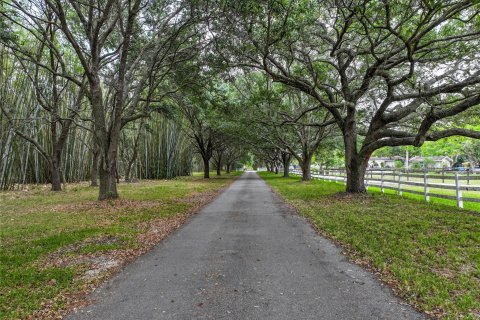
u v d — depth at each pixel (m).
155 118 33.84
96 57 13.45
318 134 27.73
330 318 3.73
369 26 12.27
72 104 22.70
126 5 15.23
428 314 3.81
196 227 9.12
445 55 11.91
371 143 14.47
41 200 14.67
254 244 7.14
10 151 19.55
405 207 11.33
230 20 10.91
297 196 16.30
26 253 6.42
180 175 42.72
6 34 12.91
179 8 13.12
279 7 9.16
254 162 101.06
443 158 62.09
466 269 5.17
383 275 5.10
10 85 18.81
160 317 3.83
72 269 5.53
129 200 14.41
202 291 4.58
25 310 4.06
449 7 10.26
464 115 14.05
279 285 4.76
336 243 7.15
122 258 6.22
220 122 28.69
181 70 15.72
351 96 14.72
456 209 10.77
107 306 4.16
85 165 28.86
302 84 14.03
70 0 12.08
